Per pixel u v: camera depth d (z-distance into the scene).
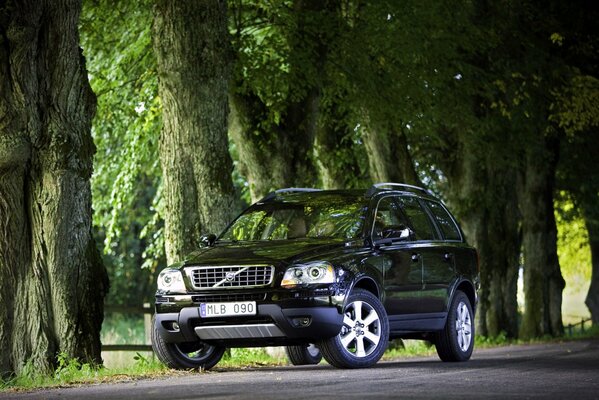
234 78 23.39
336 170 28.73
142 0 24.23
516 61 31.62
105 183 31.39
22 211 16.08
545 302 39.66
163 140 19.08
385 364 16.17
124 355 23.70
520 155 35.69
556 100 32.09
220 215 18.84
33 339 16.06
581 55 34.38
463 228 35.38
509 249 36.00
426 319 15.87
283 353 22.02
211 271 14.27
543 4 33.53
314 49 24.42
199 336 14.34
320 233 15.02
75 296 16.19
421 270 15.78
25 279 16.11
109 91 27.12
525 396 10.06
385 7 25.91
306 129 24.19
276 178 23.73
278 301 13.84
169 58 18.77
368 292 14.45
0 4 15.45
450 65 28.73
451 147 35.00
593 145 38.78
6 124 15.72
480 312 35.75
